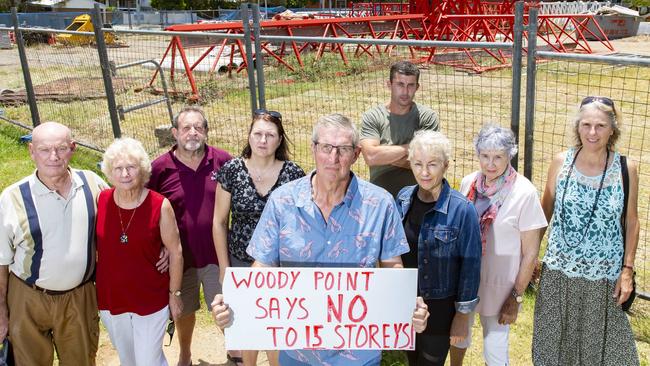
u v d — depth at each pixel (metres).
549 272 3.17
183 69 16.30
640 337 3.97
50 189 2.93
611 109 2.83
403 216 2.92
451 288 2.88
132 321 3.13
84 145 8.19
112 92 6.63
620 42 24.28
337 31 19.09
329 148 2.27
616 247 2.99
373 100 10.55
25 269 2.97
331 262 2.45
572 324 3.16
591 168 2.96
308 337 2.51
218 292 3.73
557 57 3.66
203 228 3.57
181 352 3.84
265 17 39.56
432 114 3.71
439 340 2.97
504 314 3.12
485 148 2.92
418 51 19.31
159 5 57.12
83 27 26.58
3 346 3.16
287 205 2.46
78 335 3.19
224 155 3.66
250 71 4.87
